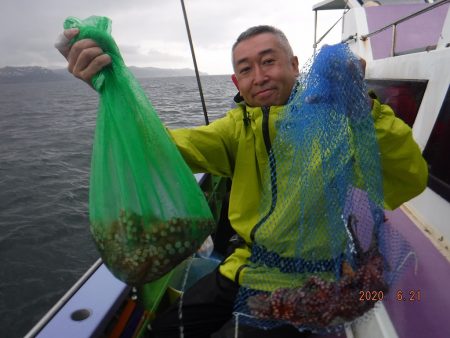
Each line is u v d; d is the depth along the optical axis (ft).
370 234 3.99
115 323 5.67
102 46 3.63
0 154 80.33
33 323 27.68
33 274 33.14
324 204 3.79
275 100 4.58
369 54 15.83
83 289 5.40
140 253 3.56
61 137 100.89
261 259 4.31
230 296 4.90
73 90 540.11
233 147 4.89
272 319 4.06
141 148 3.61
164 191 3.66
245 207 4.74
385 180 4.43
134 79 3.77
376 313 5.23
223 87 321.52
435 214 7.34
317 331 4.09
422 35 15.88
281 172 4.12
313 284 3.86
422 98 8.66
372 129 3.71
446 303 5.35
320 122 3.62
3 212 46.47
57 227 41.88
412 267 6.07
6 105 244.42
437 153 7.60
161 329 5.41
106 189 3.60
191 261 7.97
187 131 4.81
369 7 17.49
